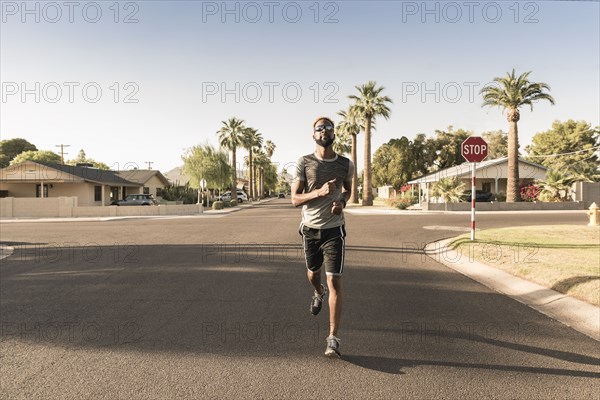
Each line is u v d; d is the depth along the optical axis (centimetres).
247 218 2748
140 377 357
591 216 1594
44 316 539
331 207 421
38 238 1574
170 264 934
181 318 526
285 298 627
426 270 857
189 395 326
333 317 407
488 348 422
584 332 474
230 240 1405
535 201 3694
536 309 569
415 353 409
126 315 541
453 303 599
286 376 358
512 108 3622
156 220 2762
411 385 341
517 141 3650
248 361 390
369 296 639
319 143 419
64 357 402
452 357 399
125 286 714
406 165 6144
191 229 1906
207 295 646
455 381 348
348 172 432
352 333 467
